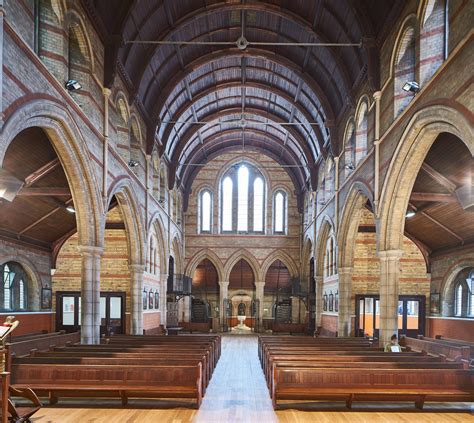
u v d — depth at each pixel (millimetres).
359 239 25031
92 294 16172
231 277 41906
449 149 15125
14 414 8969
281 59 24734
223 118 34094
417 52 14086
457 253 21812
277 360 13406
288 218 40312
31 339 17578
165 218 30734
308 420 10734
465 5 10797
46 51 13297
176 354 13648
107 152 17109
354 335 24219
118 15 17094
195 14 20672
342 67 21062
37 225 21375
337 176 24922
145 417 10836
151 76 22797
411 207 20031
